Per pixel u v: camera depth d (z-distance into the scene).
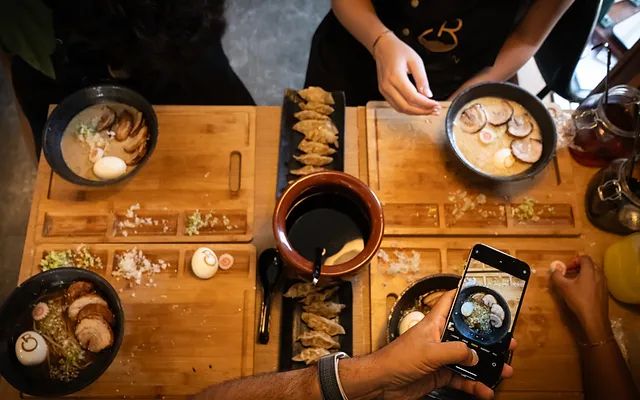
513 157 1.14
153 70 1.33
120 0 1.11
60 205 1.12
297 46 2.19
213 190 1.14
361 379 0.83
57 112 1.14
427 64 1.45
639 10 1.78
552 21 1.35
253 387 0.85
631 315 1.08
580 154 1.16
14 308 1.01
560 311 1.07
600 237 1.13
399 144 1.19
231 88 1.52
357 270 0.93
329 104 1.22
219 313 1.05
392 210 1.14
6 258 1.84
